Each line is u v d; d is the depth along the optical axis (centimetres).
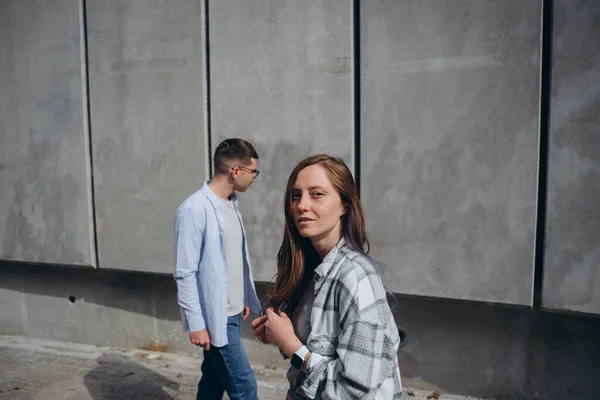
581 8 277
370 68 322
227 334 276
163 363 402
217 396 292
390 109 319
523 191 296
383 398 144
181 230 265
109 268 407
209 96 370
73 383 370
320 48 334
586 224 284
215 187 284
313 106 339
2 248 440
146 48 379
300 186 149
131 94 386
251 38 350
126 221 397
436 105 309
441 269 317
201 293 269
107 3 386
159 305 416
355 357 130
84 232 412
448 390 342
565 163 286
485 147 302
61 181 415
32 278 452
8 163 430
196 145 372
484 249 307
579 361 313
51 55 408
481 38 297
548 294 296
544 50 296
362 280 137
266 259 361
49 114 414
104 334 435
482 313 331
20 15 414
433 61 308
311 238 153
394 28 314
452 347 339
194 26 365
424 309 343
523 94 292
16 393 355
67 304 443
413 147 317
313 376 136
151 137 383
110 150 396
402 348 350
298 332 154
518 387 327
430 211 316
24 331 459
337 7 328
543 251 296
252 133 356
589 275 286
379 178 326
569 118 283
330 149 338
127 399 347
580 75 279
